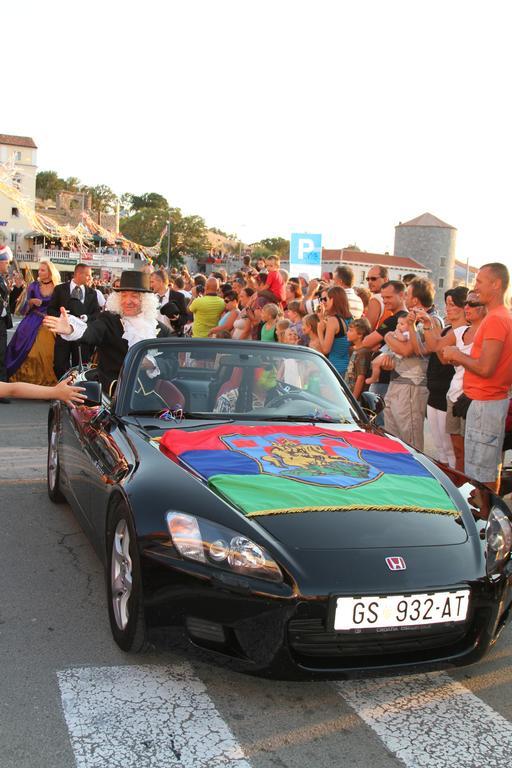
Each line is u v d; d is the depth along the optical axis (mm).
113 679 2953
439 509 3107
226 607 2699
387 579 2709
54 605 3666
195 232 112062
